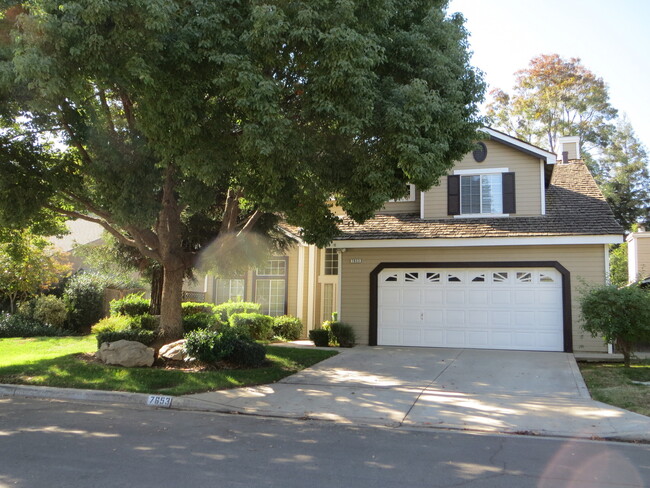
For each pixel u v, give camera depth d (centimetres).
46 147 1197
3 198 1066
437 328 1560
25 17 790
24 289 1936
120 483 506
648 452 634
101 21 792
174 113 866
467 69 1107
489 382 1045
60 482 509
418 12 1068
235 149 946
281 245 1638
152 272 1728
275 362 1234
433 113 940
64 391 977
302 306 2039
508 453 625
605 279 1369
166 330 1282
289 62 914
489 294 1526
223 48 866
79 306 2019
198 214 1495
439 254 1569
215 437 689
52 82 782
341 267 1653
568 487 505
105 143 1055
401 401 895
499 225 1545
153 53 823
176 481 513
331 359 1320
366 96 884
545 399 905
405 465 573
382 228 1644
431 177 953
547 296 1475
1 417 805
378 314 1612
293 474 539
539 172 1600
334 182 1007
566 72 3825
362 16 914
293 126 910
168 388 983
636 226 3300
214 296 2175
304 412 837
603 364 1315
